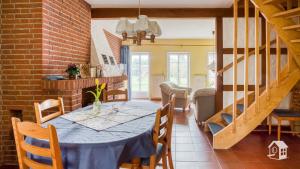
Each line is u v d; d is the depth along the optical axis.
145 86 10.38
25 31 3.21
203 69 10.16
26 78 3.26
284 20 3.57
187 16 5.18
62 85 3.23
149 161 2.21
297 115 4.24
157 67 10.27
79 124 2.27
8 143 3.33
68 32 3.95
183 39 10.14
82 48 4.58
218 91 5.34
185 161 3.41
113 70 5.58
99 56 5.10
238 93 5.32
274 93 3.84
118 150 1.76
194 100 5.69
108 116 2.60
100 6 5.05
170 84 8.16
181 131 5.02
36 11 3.19
